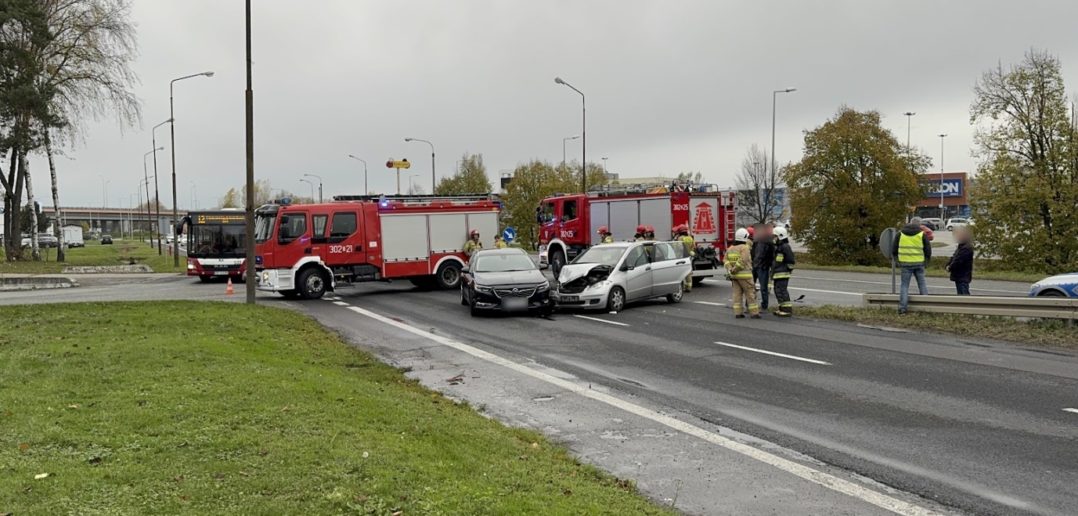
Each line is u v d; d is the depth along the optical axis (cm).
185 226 3036
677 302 1800
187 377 782
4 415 602
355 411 671
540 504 456
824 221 4288
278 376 815
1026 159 3484
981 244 3497
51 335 1091
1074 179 3341
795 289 2086
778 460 613
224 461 498
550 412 788
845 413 751
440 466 519
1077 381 862
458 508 435
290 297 2131
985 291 1912
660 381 929
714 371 979
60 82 3831
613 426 729
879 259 4231
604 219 2534
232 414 627
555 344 1232
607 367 1027
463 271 1839
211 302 1672
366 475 482
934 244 5262
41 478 445
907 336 1209
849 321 1391
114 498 420
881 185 4188
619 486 543
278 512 411
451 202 2275
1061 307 1176
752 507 508
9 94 3491
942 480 554
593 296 1609
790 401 809
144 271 3806
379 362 1061
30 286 2775
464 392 889
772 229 1598
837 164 4238
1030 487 535
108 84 3931
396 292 2252
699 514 496
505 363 1073
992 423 699
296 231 2053
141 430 569
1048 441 640
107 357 888
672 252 1817
